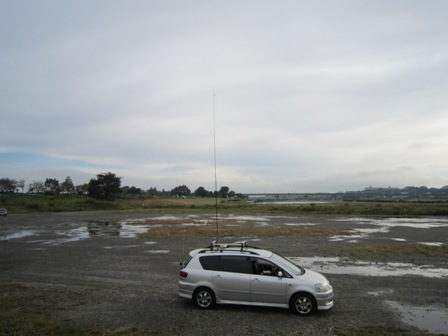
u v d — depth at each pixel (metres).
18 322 9.34
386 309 10.78
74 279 15.16
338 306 11.02
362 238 29.69
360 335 8.58
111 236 32.34
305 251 22.45
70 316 10.06
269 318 9.77
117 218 57.28
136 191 168.00
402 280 14.73
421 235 32.06
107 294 12.55
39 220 54.12
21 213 74.56
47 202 89.50
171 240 28.64
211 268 10.77
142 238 30.12
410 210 66.44
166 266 18.03
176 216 60.97
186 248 24.38
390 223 45.75
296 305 10.05
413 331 8.90
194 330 8.91
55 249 24.59
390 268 17.27
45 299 11.88
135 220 52.28
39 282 14.62
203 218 55.38
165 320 9.68
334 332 8.77
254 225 42.22
